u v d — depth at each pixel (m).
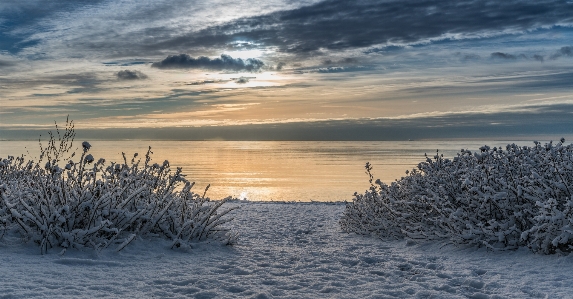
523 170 7.54
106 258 6.32
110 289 4.89
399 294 4.93
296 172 60.31
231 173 57.78
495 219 7.46
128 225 7.25
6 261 5.77
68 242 6.54
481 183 7.51
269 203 16.73
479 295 4.84
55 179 7.23
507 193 7.18
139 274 5.59
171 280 5.36
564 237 6.05
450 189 8.29
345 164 82.06
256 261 6.68
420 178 9.38
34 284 4.85
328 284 5.32
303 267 6.27
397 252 7.55
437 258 6.90
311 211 14.13
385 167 67.00
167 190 8.22
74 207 6.84
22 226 6.52
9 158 10.10
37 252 6.30
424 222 8.69
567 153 7.36
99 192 7.09
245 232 9.83
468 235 7.13
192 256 6.86
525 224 7.00
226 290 5.05
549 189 6.78
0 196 7.12
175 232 7.80
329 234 9.96
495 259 6.58
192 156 127.69
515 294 4.87
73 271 5.53
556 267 5.88
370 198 10.09
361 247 8.14
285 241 8.85
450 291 5.08
